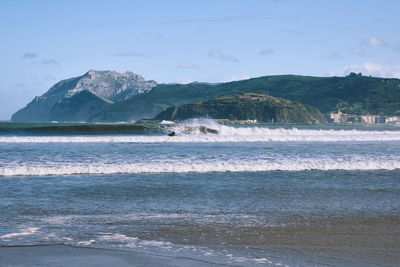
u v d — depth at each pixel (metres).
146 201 14.44
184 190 16.47
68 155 28.39
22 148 33.78
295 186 17.58
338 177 20.16
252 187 17.23
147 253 8.84
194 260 8.40
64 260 8.25
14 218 11.88
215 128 65.88
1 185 16.98
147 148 35.22
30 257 8.41
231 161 25.19
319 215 12.61
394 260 8.63
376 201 14.78
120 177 19.45
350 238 10.25
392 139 51.53
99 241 9.73
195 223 11.55
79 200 14.50
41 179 18.64
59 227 10.99
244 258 8.60
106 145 38.69
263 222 11.71
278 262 8.38
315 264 8.29
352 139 50.75
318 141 46.78
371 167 23.59
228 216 12.41
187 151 32.28
